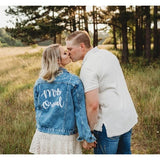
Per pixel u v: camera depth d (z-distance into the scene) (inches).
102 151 81.1
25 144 127.0
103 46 1031.6
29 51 751.7
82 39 81.7
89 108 75.0
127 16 460.4
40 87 79.4
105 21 472.7
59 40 542.6
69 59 81.0
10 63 443.2
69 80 75.6
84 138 75.4
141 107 170.2
